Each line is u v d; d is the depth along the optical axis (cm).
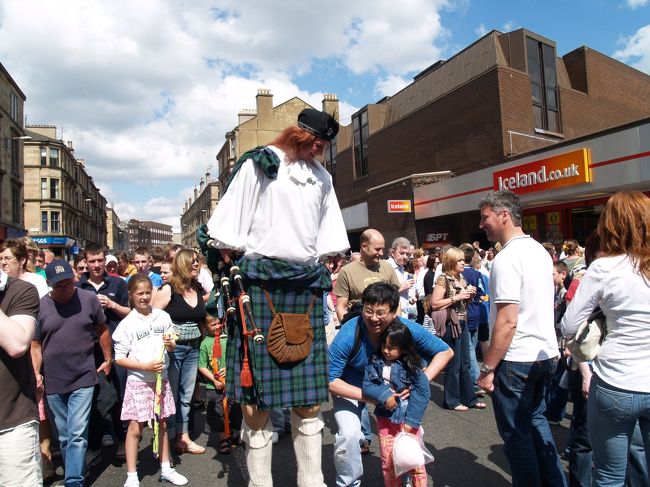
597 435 222
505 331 256
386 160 2280
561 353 429
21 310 216
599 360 221
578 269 463
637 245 210
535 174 1273
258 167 216
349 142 2964
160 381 349
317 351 225
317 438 234
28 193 4238
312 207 223
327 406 532
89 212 6112
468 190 1541
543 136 1666
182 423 413
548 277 271
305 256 219
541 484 272
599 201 1236
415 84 2202
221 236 210
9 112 2902
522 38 1650
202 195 6912
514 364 263
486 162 1620
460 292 498
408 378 276
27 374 226
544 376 270
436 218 1839
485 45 1762
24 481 219
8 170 2847
